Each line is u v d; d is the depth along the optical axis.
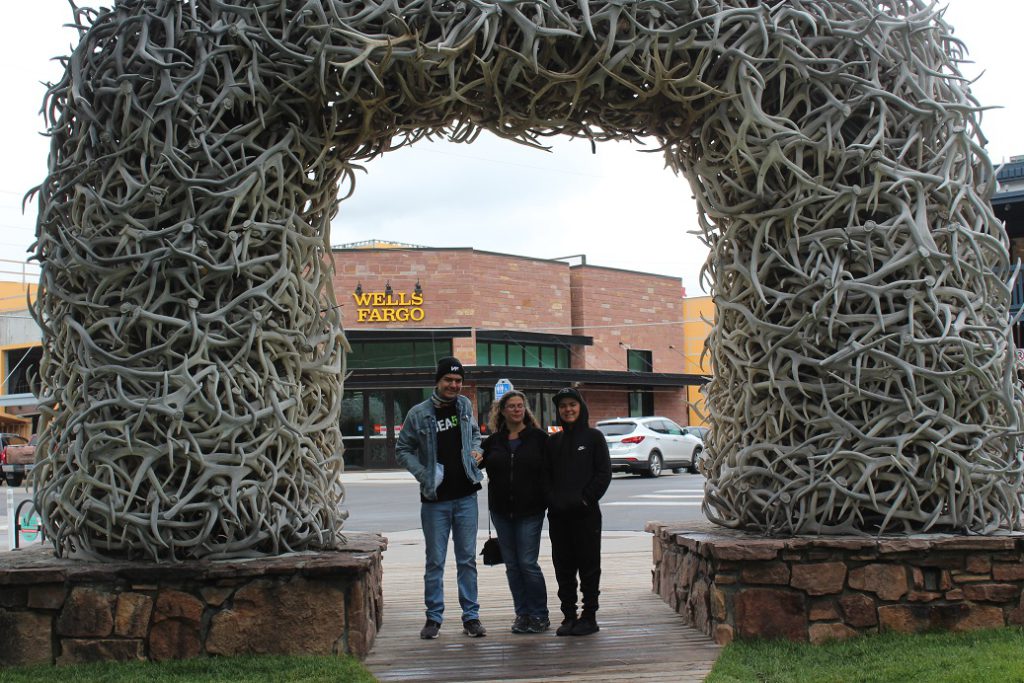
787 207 5.07
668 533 5.94
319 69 4.70
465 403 5.84
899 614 4.93
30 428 29.80
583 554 5.56
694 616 5.57
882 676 4.18
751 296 5.34
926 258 4.93
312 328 5.16
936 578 4.98
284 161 4.96
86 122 4.85
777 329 5.06
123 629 4.64
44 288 4.94
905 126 5.18
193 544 4.70
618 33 4.92
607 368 30.75
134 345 4.79
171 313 4.77
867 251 4.99
